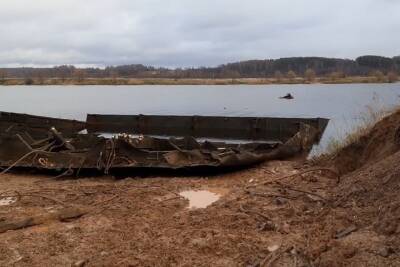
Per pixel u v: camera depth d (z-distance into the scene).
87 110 39.44
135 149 10.98
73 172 10.73
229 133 22.86
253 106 40.56
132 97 62.88
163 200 8.04
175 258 5.37
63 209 7.53
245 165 10.60
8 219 7.12
